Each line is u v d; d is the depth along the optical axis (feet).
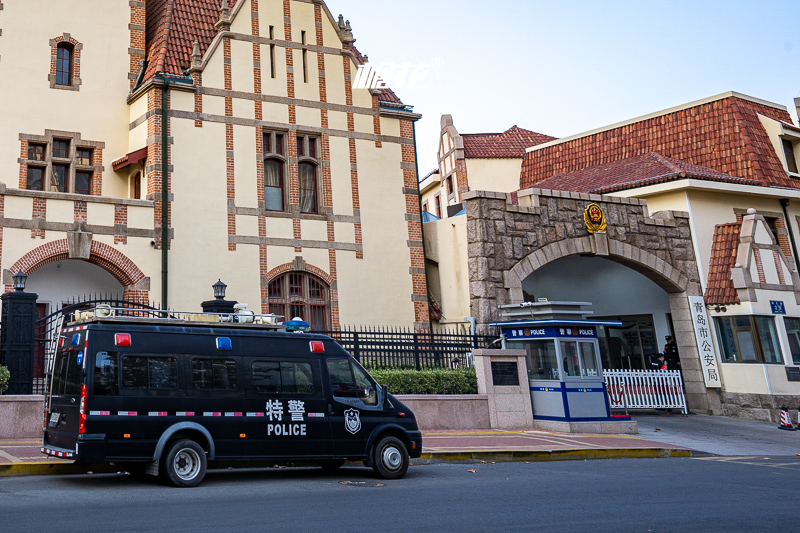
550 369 61.11
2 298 47.26
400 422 39.58
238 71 70.95
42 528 22.62
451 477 38.78
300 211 72.08
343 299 72.08
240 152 69.56
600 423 60.03
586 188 89.81
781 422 70.28
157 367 33.47
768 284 80.59
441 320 76.48
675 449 53.47
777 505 30.76
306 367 37.70
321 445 36.88
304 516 25.96
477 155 110.52
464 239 75.72
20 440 43.47
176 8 74.54
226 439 34.47
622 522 25.98
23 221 57.82
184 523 23.97
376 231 75.51
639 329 89.92
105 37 71.72
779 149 93.20
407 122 80.64
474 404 58.95
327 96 75.72
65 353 33.99
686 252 82.38
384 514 26.84
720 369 79.61
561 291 92.68
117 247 61.46
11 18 67.26
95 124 69.46
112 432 31.63
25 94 66.74
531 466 44.60
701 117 94.63
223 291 58.03
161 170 64.85
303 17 76.02
